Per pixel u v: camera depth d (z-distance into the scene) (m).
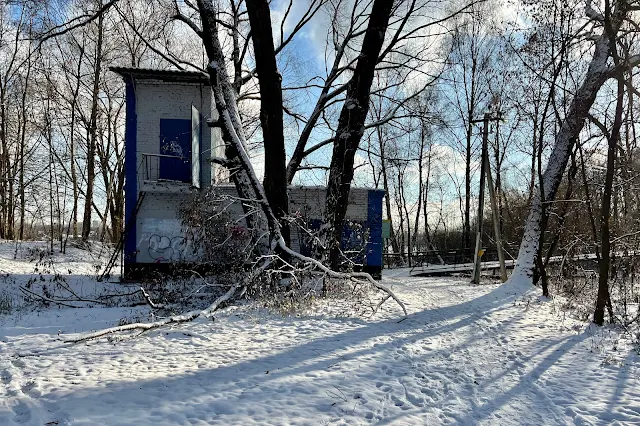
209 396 5.28
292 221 13.09
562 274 15.88
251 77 18.95
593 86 12.99
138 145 18.64
